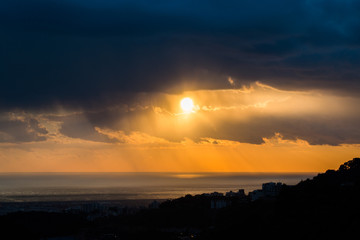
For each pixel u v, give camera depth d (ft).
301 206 580.30
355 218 506.48
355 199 554.46
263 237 549.95
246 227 596.70
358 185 600.39
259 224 590.55
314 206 567.18
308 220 537.65
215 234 626.64
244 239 569.64
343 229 495.00
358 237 472.03
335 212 534.37
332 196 583.17
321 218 530.68
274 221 579.89
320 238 496.23
